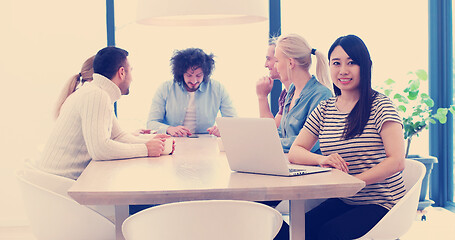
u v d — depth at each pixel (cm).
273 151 204
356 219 224
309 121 260
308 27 477
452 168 484
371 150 236
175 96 437
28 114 461
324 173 214
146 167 235
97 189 184
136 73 470
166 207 164
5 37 455
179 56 422
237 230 169
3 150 459
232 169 222
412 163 250
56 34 461
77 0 460
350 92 247
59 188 252
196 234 168
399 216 214
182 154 281
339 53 242
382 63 486
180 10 266
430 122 488
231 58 473
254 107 479
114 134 316
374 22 482
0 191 458
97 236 230
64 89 310
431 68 485
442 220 446
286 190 187
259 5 280
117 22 466
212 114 442
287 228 250
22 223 459
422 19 487
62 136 270
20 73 459
